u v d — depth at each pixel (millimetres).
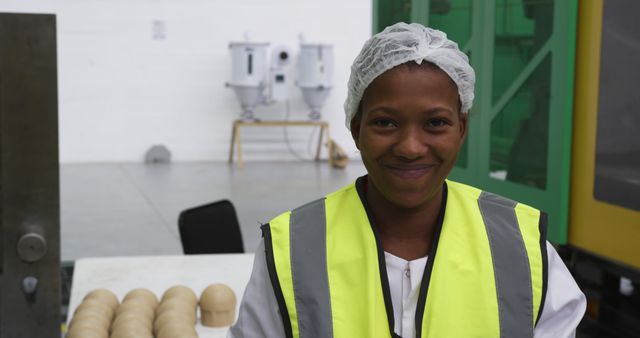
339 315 1031
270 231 1103
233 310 2021
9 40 1007
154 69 8625
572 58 2402
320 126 8883
